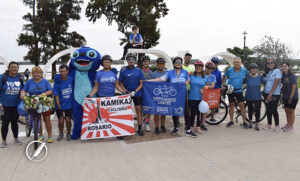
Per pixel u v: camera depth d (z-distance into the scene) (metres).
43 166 3.75
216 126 6.40
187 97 5.50
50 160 4.01
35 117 4.60
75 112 5.29
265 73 5.96
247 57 29.16
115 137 5.38
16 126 4.93
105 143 4.96
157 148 4.60
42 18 35.12
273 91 5.71
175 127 5.58
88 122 5.12
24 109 4.57
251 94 5.94
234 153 4.28
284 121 6.98
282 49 23.38
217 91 6.22
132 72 5.49
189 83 5.54
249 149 4.49
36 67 4.83
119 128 5.18
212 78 5.96
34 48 34.59
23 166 3.76
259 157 4.07
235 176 3.35
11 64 4.66
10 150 4.57
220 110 7.25
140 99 5.61
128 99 5.24
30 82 4.86
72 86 5.36
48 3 34.75
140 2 30.00
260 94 5.93
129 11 29.20
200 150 4.45
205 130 5.96
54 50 33.47
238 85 6.10
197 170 3.56
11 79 4.73
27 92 4.75
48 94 4.84
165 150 4.48
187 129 5.40
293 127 6.17
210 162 3.87
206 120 6.57
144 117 6.99
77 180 3.26
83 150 4.52
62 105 5.17
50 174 3.46
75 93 5.32
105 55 5.29
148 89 5.55
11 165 3.81
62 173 3.49
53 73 30.97
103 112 5.14
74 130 5.28
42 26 34.88
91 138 5.11
